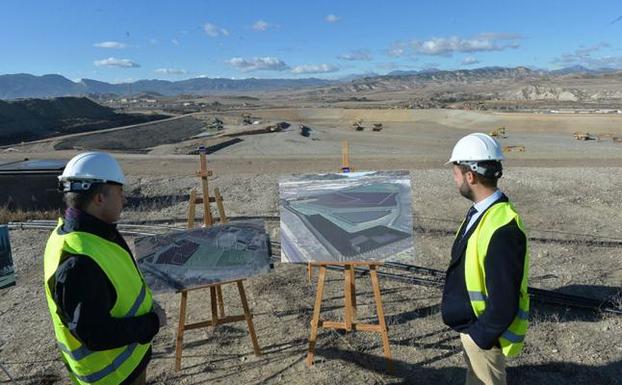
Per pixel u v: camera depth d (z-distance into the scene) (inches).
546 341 216.2
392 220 199.3
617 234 376.8
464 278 127.4
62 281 101.8
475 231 121.2
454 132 2506.2
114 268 109.9
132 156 933.8
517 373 192.9
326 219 202.1
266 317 247.0
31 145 1843.0
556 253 333.7
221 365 205.3
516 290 112.3
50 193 530.9
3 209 488.1
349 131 2598.4
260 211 486.9
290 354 211.5
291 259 199.3
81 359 113.0
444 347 213.5
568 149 1437.0
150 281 188.7
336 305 259.4
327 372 197.3
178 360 199.9
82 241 105.7
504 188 535.5
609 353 205.5
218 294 233.8
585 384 185.5
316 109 4133.9
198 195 571.5
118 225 450.0
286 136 2105.1
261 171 743.1
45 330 243.1
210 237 199.8
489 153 120.9
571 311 244.7
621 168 654.5
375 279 196.2
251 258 199.3
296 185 207.3
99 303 103.7
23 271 330.0
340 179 207.3
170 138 2390.5
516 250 113.3
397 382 189.9
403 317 242.8
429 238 378.0
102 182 110.7
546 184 549.0
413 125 2989.7
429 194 519.5
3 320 255.0
